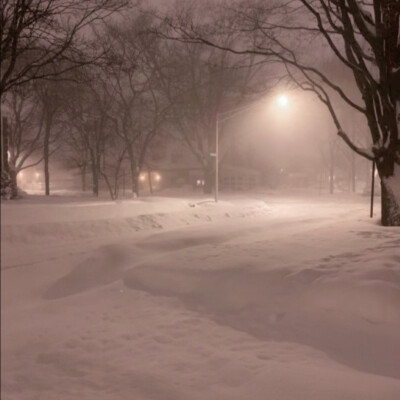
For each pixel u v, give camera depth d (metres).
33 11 18.06
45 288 10.09
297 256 9.80
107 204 20.89
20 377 5.96
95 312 8.32
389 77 15.55
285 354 6.16
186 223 21.70
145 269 10.20
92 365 6.21
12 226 15.52
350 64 15.61
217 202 29.06
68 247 14.78
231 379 5.59
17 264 11.93
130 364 6.17
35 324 7.78
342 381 5.23
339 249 10.39
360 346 6.16
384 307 6.69
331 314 6.89
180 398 5.24
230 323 7.47
